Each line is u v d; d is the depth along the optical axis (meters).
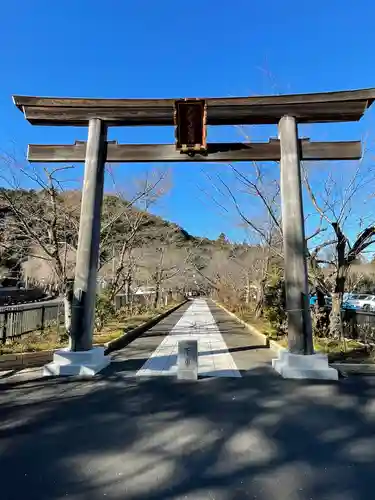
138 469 2.99
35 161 7.77
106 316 11.98
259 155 7.57
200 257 39.84
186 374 6.00
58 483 2.77
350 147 7.39
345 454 3.30
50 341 9.30
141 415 4.27
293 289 6.70
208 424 4.00
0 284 24.72
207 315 22.34
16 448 3.38
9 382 5.79
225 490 2.68
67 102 7.55
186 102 7.20
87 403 4.71
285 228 7.00
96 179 7.42
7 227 9.97
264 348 9.32
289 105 7.38
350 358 7.63
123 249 15.72
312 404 4.73
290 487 2.73
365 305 19.44
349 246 10.45
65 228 10.87
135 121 7.68
